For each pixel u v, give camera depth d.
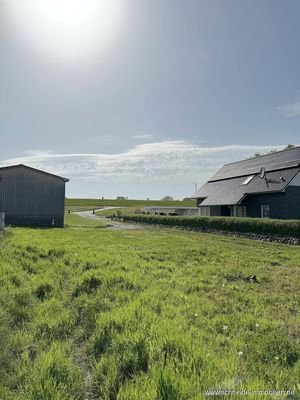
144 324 4.74
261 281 9.05
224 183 39.03
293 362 4.09
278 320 5.82
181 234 25.64
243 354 4.32
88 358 4.25
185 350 3.98
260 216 30.52
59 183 34.25
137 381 3.45
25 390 3.30
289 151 32.59
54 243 15.14
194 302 6.67
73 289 7.30
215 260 12.45
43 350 4.36
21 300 6.32
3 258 9.92
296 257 13.77
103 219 53.66
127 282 7.75
